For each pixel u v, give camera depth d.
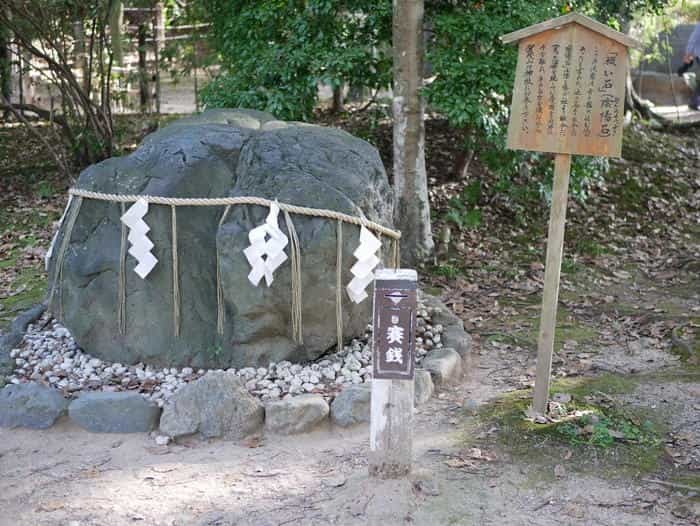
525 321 6.66
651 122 12.67
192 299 5.24
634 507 3.84
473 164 10.19
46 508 3.83
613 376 5.45
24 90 12.71
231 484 4.05
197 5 9.95
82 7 9.71
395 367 3.78
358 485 3.88
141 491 3.98
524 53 4.46
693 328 6.27
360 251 5.05
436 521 3.69
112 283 5.29
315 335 5.14
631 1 9.15
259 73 7.78
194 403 4.58
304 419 4.60
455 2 7.71
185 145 5.35
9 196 9.81
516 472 4.15
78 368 5.32
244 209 5.07
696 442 4.48
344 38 7.95
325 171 5.25
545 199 8.80
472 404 4.93
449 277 7.64
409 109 7.48
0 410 4.70
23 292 7.17
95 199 5.36
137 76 11.71
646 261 8.41
